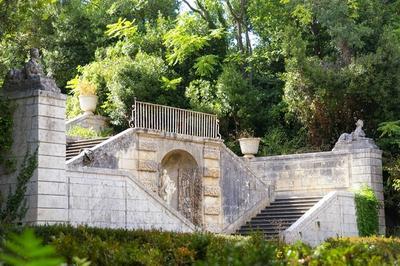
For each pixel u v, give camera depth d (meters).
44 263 2.56
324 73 38.00
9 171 20.33
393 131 37.53
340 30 38.78
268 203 33.78
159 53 43.09
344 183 34.16
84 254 13.08
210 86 42.16
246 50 45.28
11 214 20.05
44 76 20.66
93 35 45.31
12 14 24.33
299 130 40.91
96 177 22.03
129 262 14.13
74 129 33.34
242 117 41.25
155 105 30.66
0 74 30.34
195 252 15.80
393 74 37.41
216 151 32.03
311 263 8.51
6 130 20.38
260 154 40.81
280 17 44.59
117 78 39.22
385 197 35.44
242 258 7.40
